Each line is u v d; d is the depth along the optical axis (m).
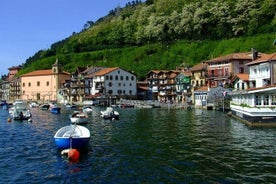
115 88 171.00
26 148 41.53
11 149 40.94
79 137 38.69
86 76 180.38
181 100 154.50
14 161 34.44
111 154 36.91
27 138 50.25
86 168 31.06
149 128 60.62
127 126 64.94
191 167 30.73
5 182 27.27
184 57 192.75
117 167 31.19
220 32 194.88
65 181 27.20
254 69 89.12
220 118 78.50
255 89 60.34
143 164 32.12
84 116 73.25
